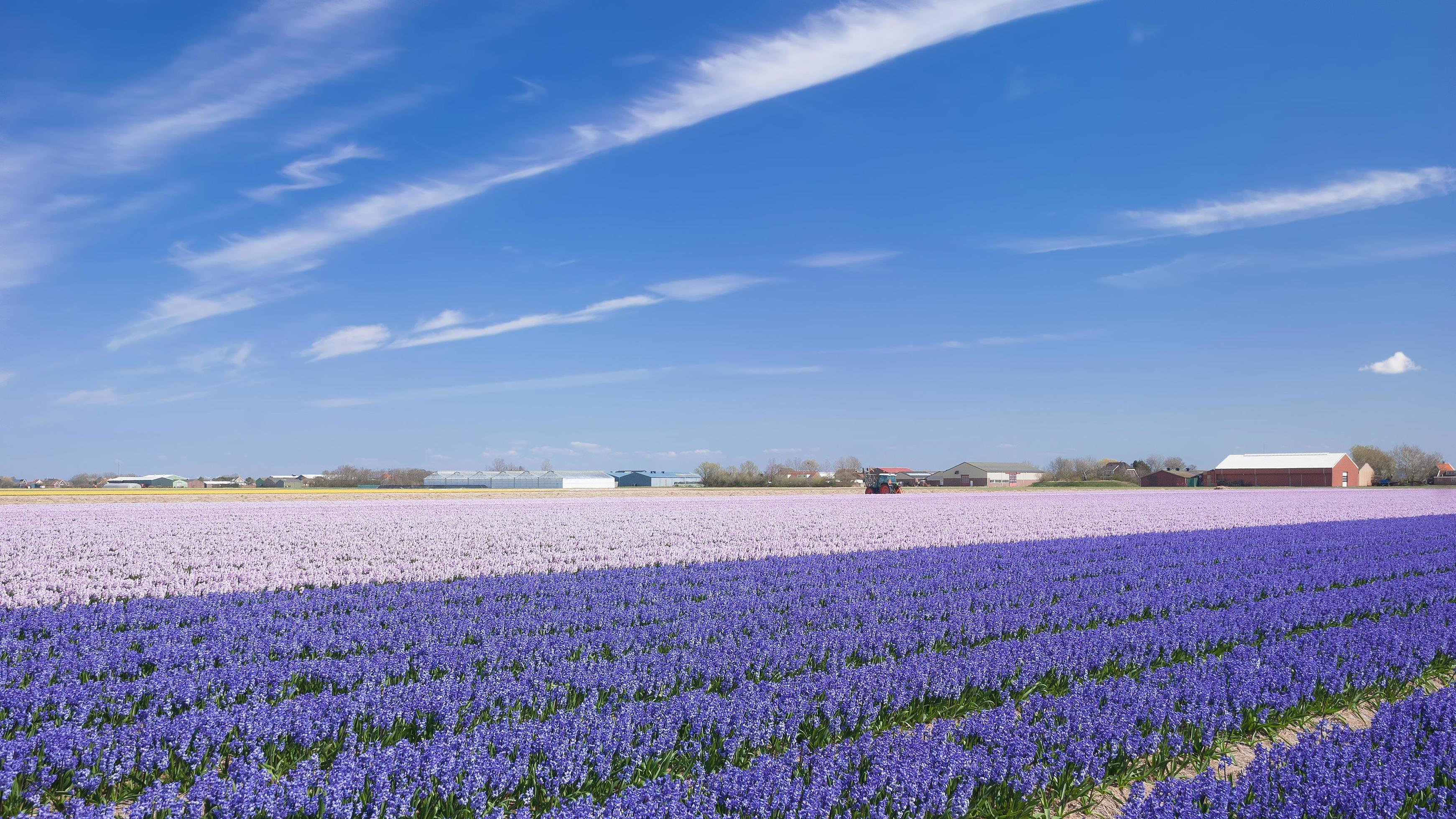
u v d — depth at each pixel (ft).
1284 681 35.12
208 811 23.13
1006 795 25.80
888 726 31.71
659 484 429.79
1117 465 492.95
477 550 86.79
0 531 104.99
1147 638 41.78
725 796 23.77
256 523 121.60
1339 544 98.37
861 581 65.36
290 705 29.35
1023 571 71.15
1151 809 23.04
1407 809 24.66
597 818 22.13
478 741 26.05
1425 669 40.22
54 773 24.82
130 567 71.20
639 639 42.83
